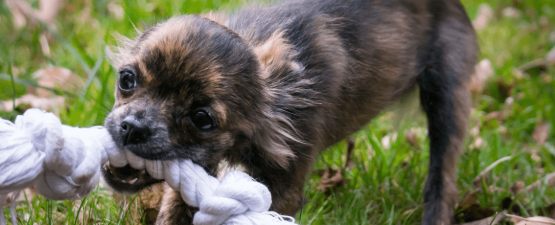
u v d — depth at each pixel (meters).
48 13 1.43
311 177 1.21
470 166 1.28
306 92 1.08
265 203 0.99
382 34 1.16
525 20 2.04
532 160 1.29
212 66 1.03
